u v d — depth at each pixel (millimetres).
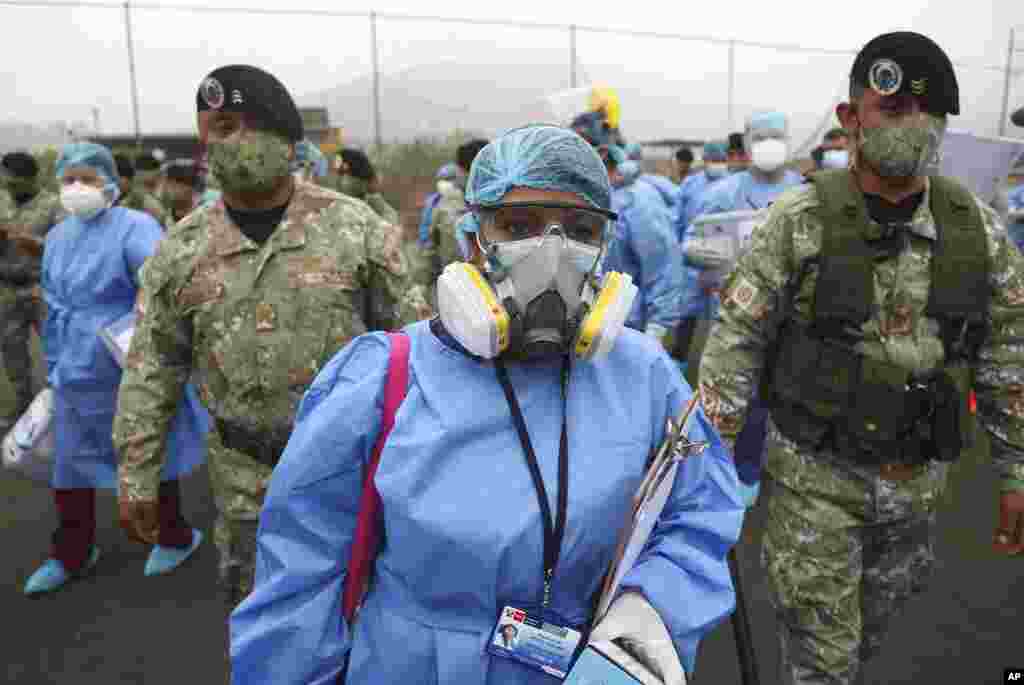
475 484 1266
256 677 1322
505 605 1294
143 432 2439
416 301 2506
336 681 1355
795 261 2279
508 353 1313
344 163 8328
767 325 2359
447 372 1316
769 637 3434
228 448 2438
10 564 4355
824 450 2277
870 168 2215
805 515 2318
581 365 1351
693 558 1329
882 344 2217
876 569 2441
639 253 4309
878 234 2191
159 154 11234
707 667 3227
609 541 1315
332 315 2398
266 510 1347
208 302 2361
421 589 1293
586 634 1288
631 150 7102
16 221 6434
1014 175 4113
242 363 2363
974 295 2197
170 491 4160
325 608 1323
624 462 1317
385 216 8469
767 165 5895
